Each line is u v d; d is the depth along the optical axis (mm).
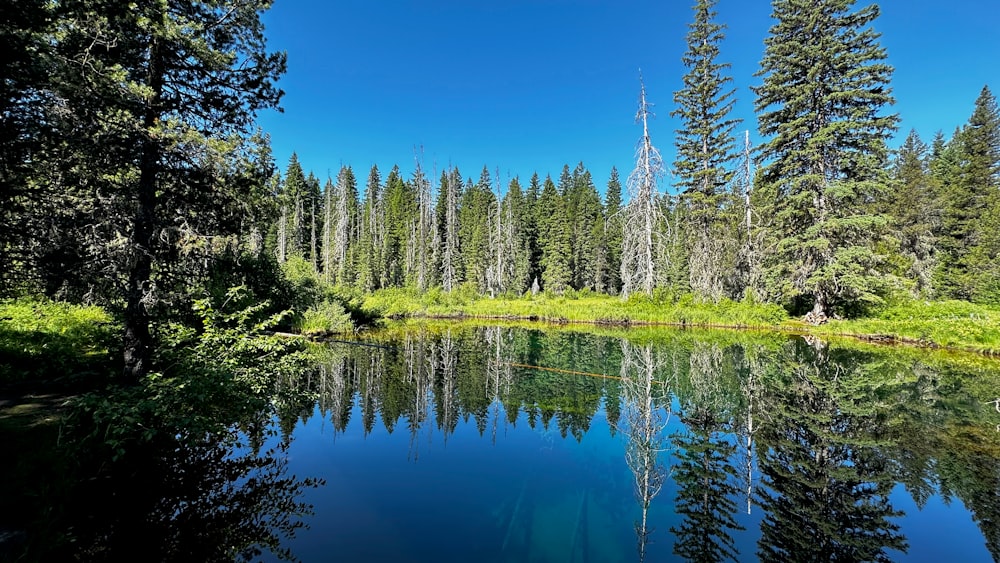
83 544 4141
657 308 28141
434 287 45469
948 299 26234
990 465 5992
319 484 5570
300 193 53688
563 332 24156
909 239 28641
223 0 7824
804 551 4035
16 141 5367
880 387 10492
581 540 4207
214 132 8281
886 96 19078
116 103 6414
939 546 4148
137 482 5441
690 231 26688
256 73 8359
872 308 21766
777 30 21531
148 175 7473
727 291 28516
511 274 48812
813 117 20453
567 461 6324
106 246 6734
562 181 67750
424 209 55188
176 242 7535
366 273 46562
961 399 9359
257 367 8844
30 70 5195
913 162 32688
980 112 31562
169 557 3961
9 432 5633
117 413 5203
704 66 24781
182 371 7570
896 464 6039
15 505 4188
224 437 7133
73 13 5547
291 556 3934
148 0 6676
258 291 14656
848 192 19422
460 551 4016
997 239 26031
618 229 46031
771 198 23484
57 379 7945
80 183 6742
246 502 5066
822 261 21188
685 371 12703
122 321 7766
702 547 4102
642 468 6035
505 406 9320
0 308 10359
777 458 6328
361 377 12195
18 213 5891
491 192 60219
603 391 10578
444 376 12344
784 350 16297
